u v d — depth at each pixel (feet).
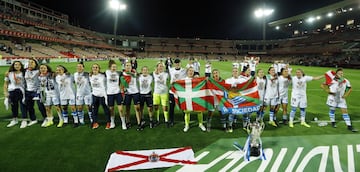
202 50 296.71
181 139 19.15
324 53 181.16
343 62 123.75
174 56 284.61
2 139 18.84
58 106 21.88
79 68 21.43
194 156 16.12
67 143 18.12
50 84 21.57
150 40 292.81
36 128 21.59
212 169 14.48
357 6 156.46
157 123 23.41
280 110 29.73
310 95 40.06
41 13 201.98
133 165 14.80
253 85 20.80
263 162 15.35
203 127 21.59
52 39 162.81
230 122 21.20
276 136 19.90
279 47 260.83
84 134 20.11
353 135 20.15
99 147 17.46
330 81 22.16
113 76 21.06
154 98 22.93
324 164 15.10
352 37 167.43
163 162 15.23
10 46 124.47
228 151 16.94
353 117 26.27
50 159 15.48
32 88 21.88
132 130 21.29
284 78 22.74
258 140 16.21
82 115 22.53
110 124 21.86
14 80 21.49
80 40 210.79
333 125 22.48
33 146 17.52
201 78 21.34
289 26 240.94
